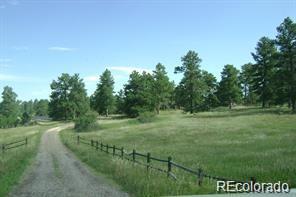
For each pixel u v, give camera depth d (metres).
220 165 23.58
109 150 42.00
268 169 19.94
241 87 156.38
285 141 40.19
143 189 17.75
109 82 165.25
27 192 19.53
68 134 89.44
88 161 33.66
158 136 61.53
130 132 74.38
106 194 18.42
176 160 28.08
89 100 186.00
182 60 128.50
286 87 93.25
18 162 32.62
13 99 193.62
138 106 138.12
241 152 31.84
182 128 70.50
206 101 142.62
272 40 95.69
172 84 159.88
